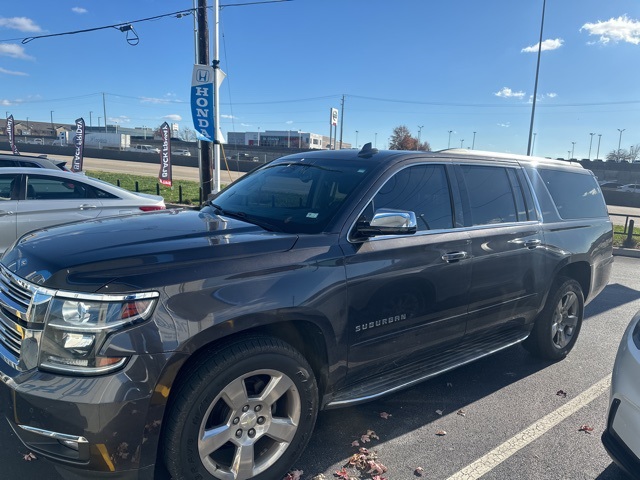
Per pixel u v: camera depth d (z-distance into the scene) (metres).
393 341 3.30
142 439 2.27
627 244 13.34
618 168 59.47
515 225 4.21
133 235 2.78
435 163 3.77
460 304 3.69
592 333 5.84
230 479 2.58
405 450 3.25
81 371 2.19
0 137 83.75
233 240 2.75
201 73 12.38
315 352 2.99
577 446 3.38
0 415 3.40
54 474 2.84
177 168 44.12
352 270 2.97
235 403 2.54
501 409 3.87
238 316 2.48
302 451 2.89
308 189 3.53
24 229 6.57
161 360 2.26
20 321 2.38
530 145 26.73
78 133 23.17
